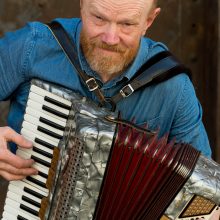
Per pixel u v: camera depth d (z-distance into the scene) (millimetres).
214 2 6238
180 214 3775
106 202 3740
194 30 6406
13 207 4215
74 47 4113
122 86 4094
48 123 4047
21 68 4180
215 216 3834
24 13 6164
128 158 3668
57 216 3754
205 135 4402
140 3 3715
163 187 3730
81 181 3680
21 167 4062
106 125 3703
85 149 3639
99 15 3709
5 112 6227
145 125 3934
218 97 6363
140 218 3793
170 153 3736
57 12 6207
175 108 4203
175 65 4164
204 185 3715
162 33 6387
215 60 6316
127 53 3859
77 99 3979
